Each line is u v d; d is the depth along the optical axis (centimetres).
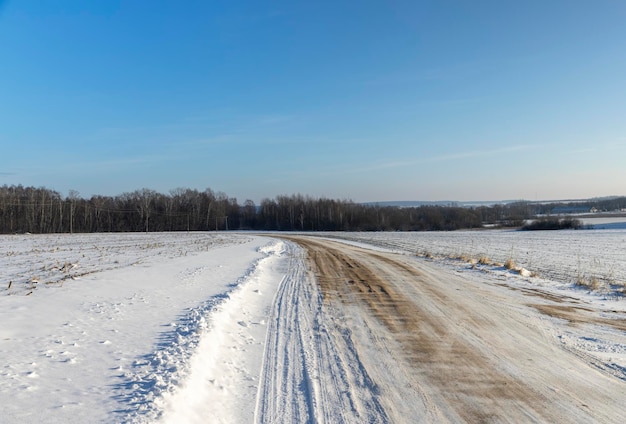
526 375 619
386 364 663
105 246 3350
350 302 1161
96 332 727
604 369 650
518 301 1206
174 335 723
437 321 946
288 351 726
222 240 4594
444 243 4162
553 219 8738
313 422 470
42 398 452
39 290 1101
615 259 2575
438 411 500
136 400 456
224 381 583
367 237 5509
